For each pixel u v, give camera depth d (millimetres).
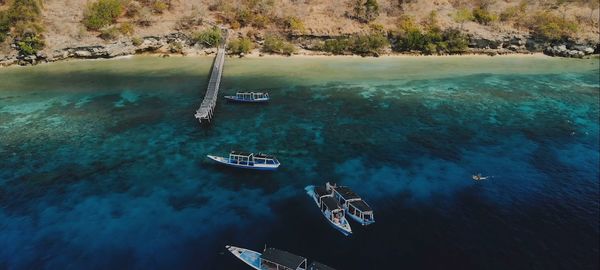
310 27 123188
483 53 128750
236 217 50656
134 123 75250
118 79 99188
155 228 48656
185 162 62531
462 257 44562
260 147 67250
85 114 78875
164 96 88688
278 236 47469
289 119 78062
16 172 59375
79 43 111750
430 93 93062
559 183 58031
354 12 130625
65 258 44125
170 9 123438
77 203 52938
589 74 109000
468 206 53031
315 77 103688
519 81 102500
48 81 97062
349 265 43250
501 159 64312
